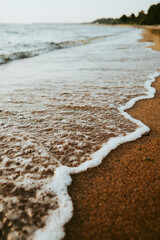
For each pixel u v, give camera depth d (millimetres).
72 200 1603
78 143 2418
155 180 1788
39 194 1642
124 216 1441
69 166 2018
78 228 1365
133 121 3006
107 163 2068
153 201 1562
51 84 4934
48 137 2523
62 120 3000
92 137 2562
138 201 1566
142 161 2074
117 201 1575
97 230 1347
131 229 1344
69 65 7590
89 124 2904
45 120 2980
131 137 2561
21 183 1743
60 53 11438
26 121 2922
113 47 13992
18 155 2133
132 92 4352
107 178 1848
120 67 6988
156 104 3666
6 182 1740
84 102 3750
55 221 1413
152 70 6484
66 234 1325
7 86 4695
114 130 2744
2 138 2434
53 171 1931
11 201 1545
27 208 1498
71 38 23844
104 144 2416
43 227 1364
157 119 3064
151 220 1404
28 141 2406
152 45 14672
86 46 15344
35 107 3457
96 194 1657
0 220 1385
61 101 3787
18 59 9359
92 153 2238
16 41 16469
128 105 3641
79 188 1732
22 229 1336
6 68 7043
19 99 3822
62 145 2365
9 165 1971
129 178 1831
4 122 2844
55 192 1676
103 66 7219
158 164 2012
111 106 3580
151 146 2354
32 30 37812
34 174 1873
